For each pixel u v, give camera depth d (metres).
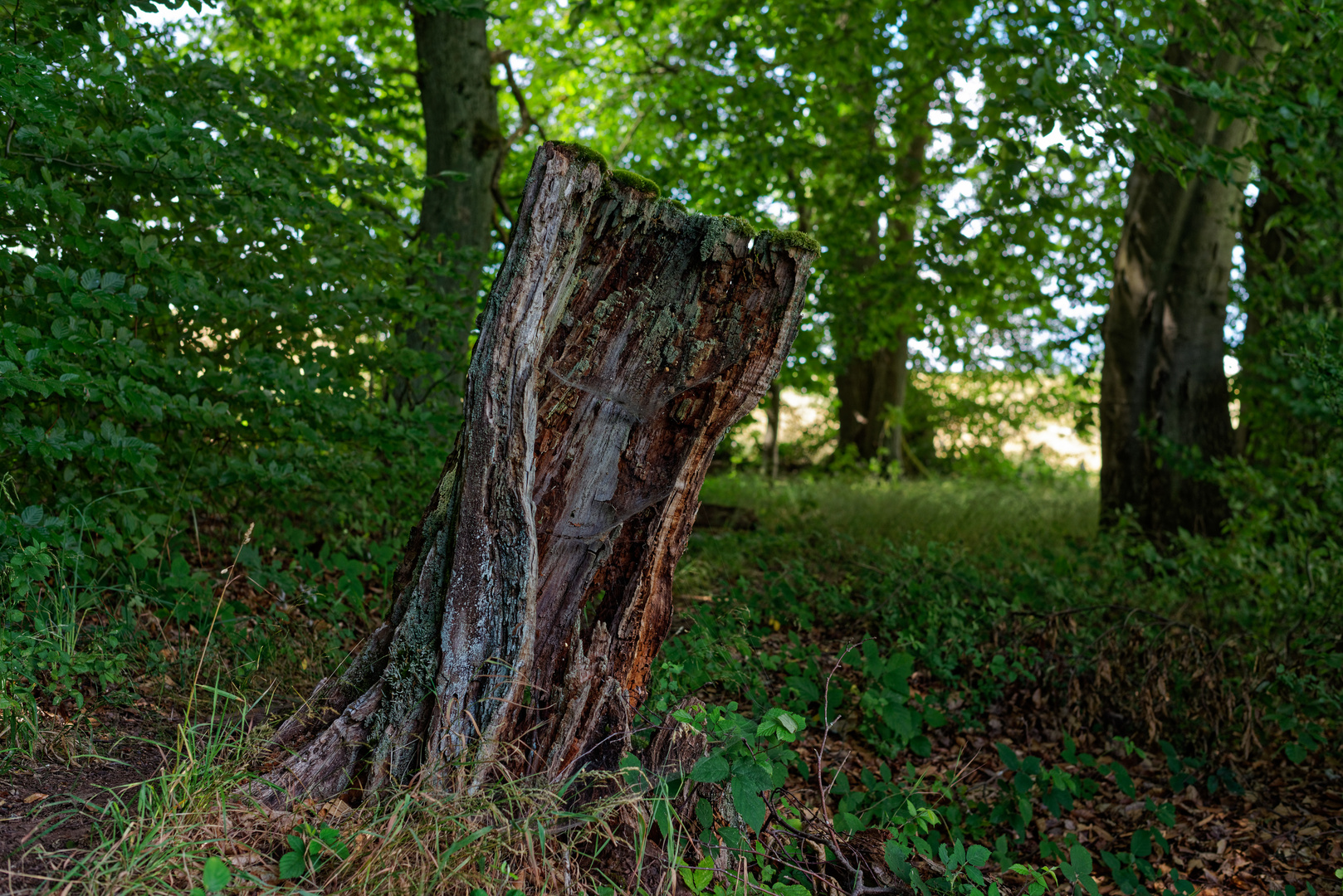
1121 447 8.44
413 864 2.04
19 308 3.38
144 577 3.79
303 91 5.19
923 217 12.98
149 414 3.27
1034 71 5.80
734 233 2.52
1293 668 4.71
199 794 2.13
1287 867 3.69
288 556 5.25
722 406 2.70
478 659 2.39
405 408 4.69
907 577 6.14
